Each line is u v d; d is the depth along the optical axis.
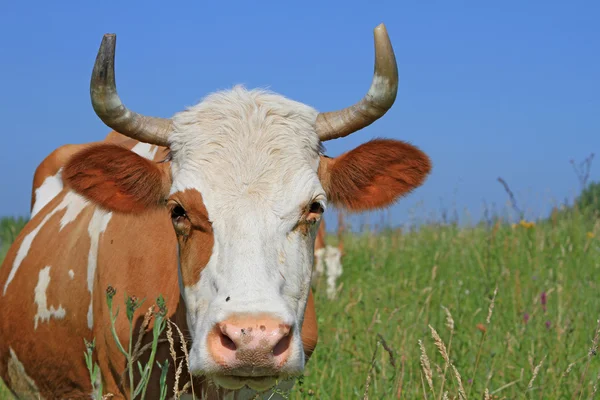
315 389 6.73
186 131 5.20
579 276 9.82
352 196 5.67
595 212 13.19
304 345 5.90
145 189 5.46
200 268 4.82
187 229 4.93
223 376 4.47
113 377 5.85
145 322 4.91
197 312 4.82
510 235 11.53
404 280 9.89
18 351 6.97
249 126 5.13
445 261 10.88
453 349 7.13
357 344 7.54
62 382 6.64
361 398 6.14
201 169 4.96
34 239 7.20
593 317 8.12
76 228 6.66
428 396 6.36
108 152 5.30
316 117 5.46
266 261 4.68
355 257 12.19
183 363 5.41
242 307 4.43
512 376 6.77
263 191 4.88
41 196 7.92
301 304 4.90
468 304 8.73
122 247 5.92
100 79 5.24
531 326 7.63
